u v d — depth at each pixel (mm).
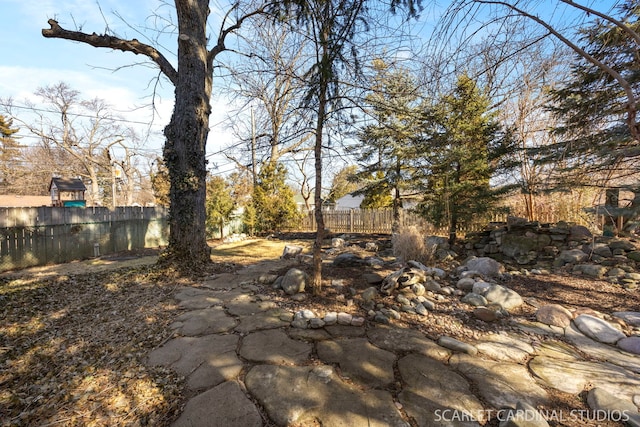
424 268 4676
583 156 4457
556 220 7582
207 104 6223
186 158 5676
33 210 7562
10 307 4129
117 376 2385
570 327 2951
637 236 5297
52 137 20625
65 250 8312
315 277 3830
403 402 1923
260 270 5316
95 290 4809
